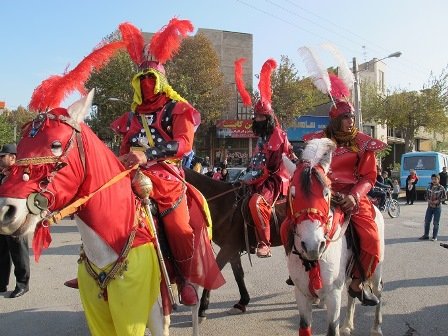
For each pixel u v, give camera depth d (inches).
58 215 105.2
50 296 270.8
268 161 235.5
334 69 214.1
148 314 121.3
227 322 232.4
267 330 221.3
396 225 607.5
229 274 327.3
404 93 1530.5
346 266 169.3
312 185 149.3
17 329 221.8
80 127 111.3
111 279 117.4
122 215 120.0
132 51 155.6
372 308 251.4
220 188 235.0
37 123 105.7
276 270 337.4
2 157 262.7
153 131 145.6
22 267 273.3
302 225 146.0
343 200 165.5
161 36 152.6
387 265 355.6
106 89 978.7
